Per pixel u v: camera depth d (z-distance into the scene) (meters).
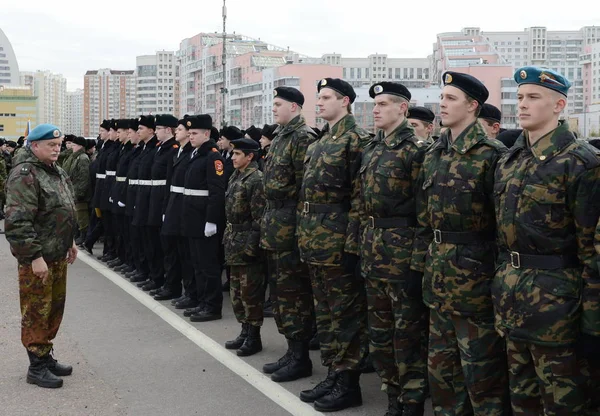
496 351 3.61
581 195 3.10
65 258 5.18
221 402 4.73
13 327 6.64
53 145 4.96
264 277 5.89
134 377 5.24
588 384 3.32
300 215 4.79
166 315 7.20
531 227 3.21
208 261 7.01
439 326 3.81
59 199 5.04
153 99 123.81
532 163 3.26
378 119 4.18
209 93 82.25
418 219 3.96
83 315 7.17
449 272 3.63
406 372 4.11
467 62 65.06
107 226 10.34
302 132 5.14
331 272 4.59
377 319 4.27
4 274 9.44
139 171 8.42
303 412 4.54
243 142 5.97
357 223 4.44
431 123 5.99
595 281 3.11
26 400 4.74
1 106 90.75
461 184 3.61
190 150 7.38
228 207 5.93
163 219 7.55
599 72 84.38
